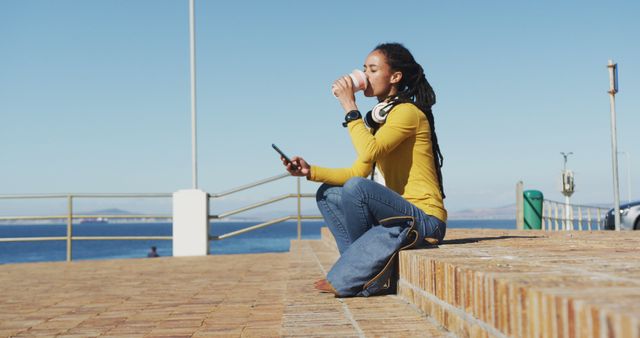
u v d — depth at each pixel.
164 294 4.27
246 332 2.71
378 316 2.62
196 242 8.63
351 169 3.35
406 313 2.67
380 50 3.45
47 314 3.49
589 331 1.21
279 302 3.68
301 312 2.78
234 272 5.89
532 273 1.78
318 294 3.39
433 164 3.42
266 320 3.04
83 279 5.55
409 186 3.33
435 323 2.41
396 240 3.14
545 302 1.40
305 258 6.11
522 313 1.53
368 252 3.16
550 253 2.55
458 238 4.27
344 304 2.99
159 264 7.12
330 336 2.24
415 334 2.23
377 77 3.44
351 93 3.41
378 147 3.23
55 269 6.79
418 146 3.33
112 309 3.62
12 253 83.56
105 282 5.24
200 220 8.66
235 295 4.09
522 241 3.65
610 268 1.87
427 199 3.30
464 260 2.29
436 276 2.39
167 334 2.73
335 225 3.49
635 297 1.30
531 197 10.41
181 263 7.21
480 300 1.85
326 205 3.48
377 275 3.16
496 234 5.27
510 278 1.67
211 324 2.96
